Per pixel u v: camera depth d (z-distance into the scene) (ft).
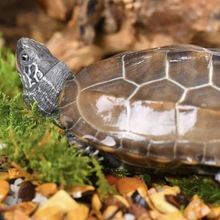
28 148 1.81
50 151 1.79
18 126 1.96
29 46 1.99
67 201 1.73
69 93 1.89
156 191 1.84
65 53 3.27
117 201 1.75
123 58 1.90
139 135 1.78
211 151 1.76
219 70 1.85
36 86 1.98
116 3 3.02
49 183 1.78
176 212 1.76
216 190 1.84
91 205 1.78
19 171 1.82
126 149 1.78
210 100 1.80
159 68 1.86
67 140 1.86
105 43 3.23
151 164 1.80
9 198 1.80
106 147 1.79
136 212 1.74
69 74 1.97
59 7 3.40
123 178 1.87
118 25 3.17
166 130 1.78
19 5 3.85
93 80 1.88
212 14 2.88
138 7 2.96
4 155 1.88
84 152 1.84
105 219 1.73
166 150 1.77
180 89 1.82
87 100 1.85
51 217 1.69
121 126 1.79
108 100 1.82
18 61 2.01
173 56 1.87
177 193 1.82
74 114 1.84
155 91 1.82
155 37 3.08
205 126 1.78
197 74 1.84
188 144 1.77
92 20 3.15
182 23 2.94
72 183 1.79
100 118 1.82
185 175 1.90
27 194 1.78
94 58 3.26
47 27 3.78
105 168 1.90
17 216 1.69
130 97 1.82
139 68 1.87
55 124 1.96
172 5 2.88
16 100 2.14
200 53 1.87
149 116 1.79
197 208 1.77
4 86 2.57
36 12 3.85
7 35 3.73
